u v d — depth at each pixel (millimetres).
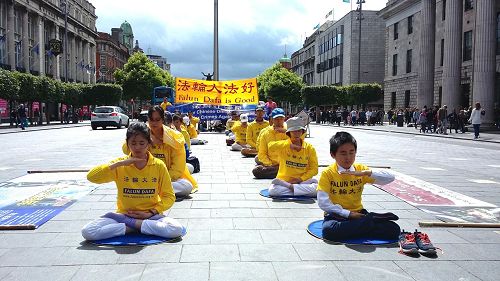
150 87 65938
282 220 5742
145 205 4949
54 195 7211
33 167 10672
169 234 4820
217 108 26750
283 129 8766
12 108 38500
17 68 47344
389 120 46188
